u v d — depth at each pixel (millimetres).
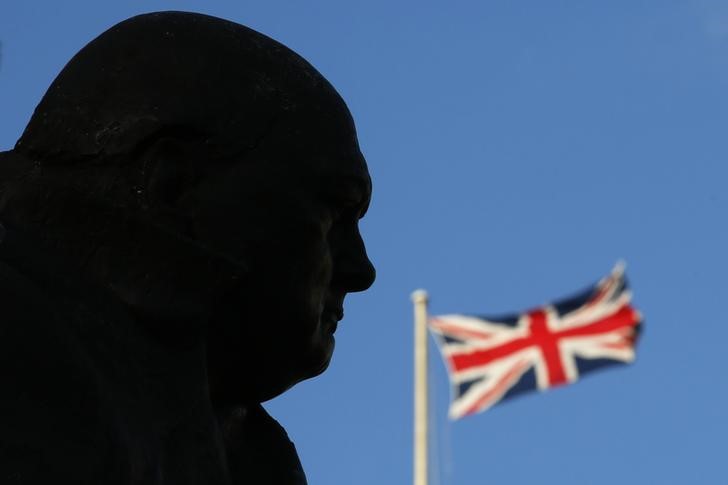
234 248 8875
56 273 8523
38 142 8938
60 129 8914
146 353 8531
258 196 8930
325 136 9117
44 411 7883
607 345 41781
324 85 9281
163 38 9062
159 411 8445
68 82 9023
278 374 9148
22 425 7793
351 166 9148
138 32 9094
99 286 8586
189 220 8852
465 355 41625
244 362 9062
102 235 8641
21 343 7996
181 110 8891
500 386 41344
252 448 9438
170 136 8875
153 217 8781
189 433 8492
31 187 8750
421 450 36969
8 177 8891
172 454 8398
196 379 8633
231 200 8898
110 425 7992
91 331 8398
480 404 41312
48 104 9008
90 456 7852
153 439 8297
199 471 8453
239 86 9008
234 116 8953
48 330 8094
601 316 41688
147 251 8633
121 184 8820
